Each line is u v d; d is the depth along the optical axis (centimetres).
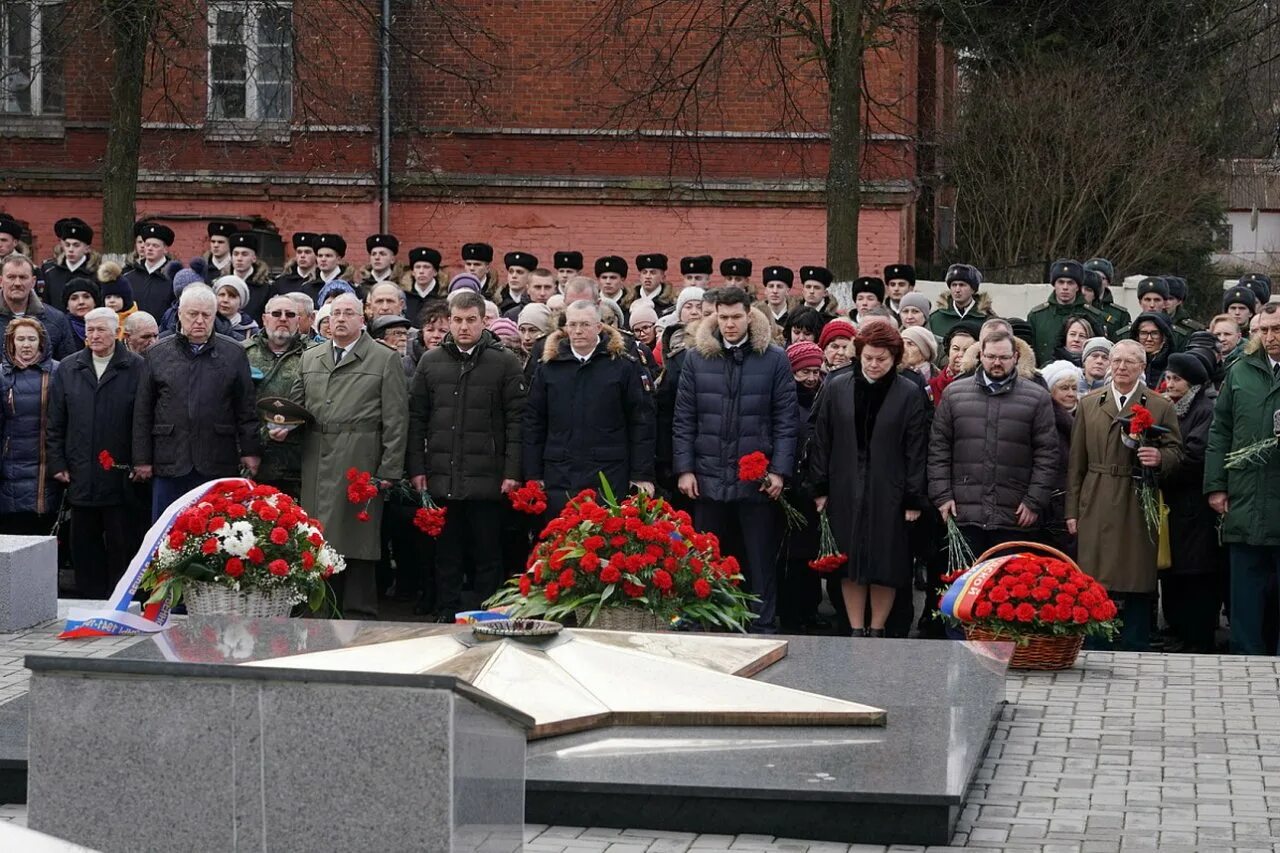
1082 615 934
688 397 1157
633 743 707
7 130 2658
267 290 1673
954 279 1630
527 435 1184
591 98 2617
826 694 786
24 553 1030
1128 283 2427
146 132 2603
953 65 3055
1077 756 763
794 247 2603
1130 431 1077
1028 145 2869
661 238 2625
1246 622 1088
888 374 1112
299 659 759
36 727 509
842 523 1115
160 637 820
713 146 2600
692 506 1255
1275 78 2045
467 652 766
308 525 995
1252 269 4216
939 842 635
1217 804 686
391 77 2627
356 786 493
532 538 1280
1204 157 2906
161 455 1191
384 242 1684
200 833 501
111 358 1236
